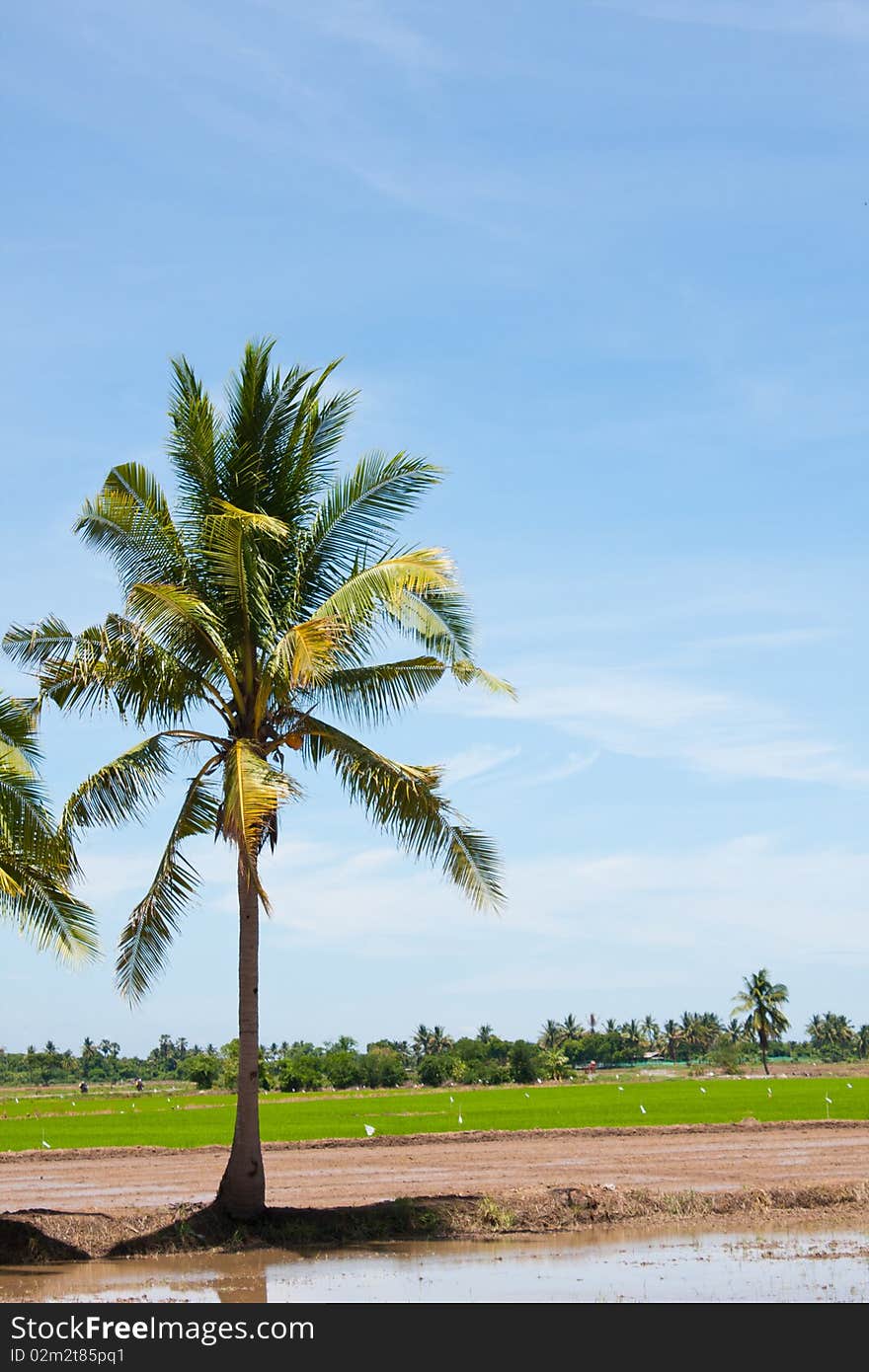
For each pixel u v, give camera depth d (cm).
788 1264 1994
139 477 2317
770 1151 3619
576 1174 3095
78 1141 4309
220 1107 6856
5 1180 3222
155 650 2284
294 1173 3262
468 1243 2239
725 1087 8481
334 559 2464
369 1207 2372
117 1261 2081
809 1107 5459
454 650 2389
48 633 2284
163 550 2366
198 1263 2052
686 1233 2328
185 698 2353
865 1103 5872
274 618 2394
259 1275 1945
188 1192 2875
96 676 2270
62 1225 2188
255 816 1989
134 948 2327
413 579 2192
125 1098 11200
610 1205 2484
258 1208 2284
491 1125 4672
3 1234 2123
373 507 2427
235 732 2359
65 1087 19600
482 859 2331
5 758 2086
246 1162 2292
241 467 2427
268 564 2425
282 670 2209
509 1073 12556
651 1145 3859
